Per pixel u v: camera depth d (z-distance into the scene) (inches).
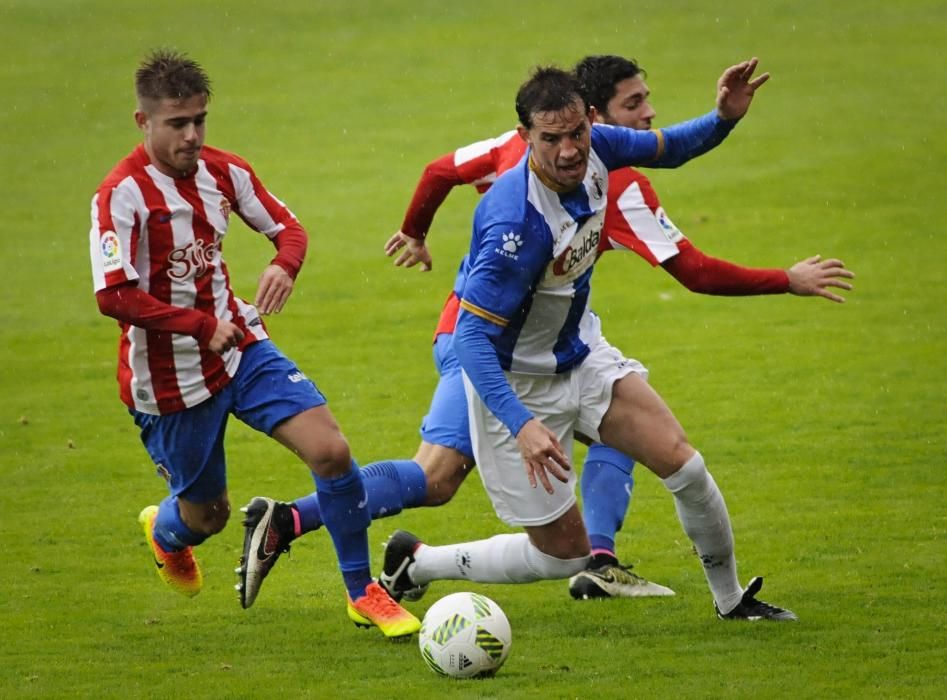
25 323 1866.4
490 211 730.8
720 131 796.6
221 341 757.3
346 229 2320.4
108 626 857.5
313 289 2007.9
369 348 1720.0
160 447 831.7
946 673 719.1
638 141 784.9
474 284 719.7
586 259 766.5
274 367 810.8
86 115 3157.0
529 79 715.4
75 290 2031.3
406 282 2037.4
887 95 3075.8
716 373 1547.7
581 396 806.5
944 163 2573.8
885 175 2516.0
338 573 979.3
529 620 853.8
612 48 3565.5
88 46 3779.5
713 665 741.9
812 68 3331.7
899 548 975.6
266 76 3472.0
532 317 774.5
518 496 800.3
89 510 1144.2
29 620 869.8
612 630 823.7
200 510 851.4
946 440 1267.2
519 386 798.5
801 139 2780.5
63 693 724.0
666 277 2039.9
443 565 855.1
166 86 759.7
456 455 872.3
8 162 2805.1
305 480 1224.8
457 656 729.0
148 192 778.2
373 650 796.6
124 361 815.1
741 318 1800.0
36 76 3489.2
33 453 1323.8
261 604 906.1
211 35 3882.9
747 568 943.0
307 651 797.2
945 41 3531.0
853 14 3833.7
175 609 896.3
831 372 1528.1
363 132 2955.2
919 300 1831.9
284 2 4205.2
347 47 3725.4
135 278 764.6
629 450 801.6
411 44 3722.9
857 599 864.3
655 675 727.1
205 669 763.4
